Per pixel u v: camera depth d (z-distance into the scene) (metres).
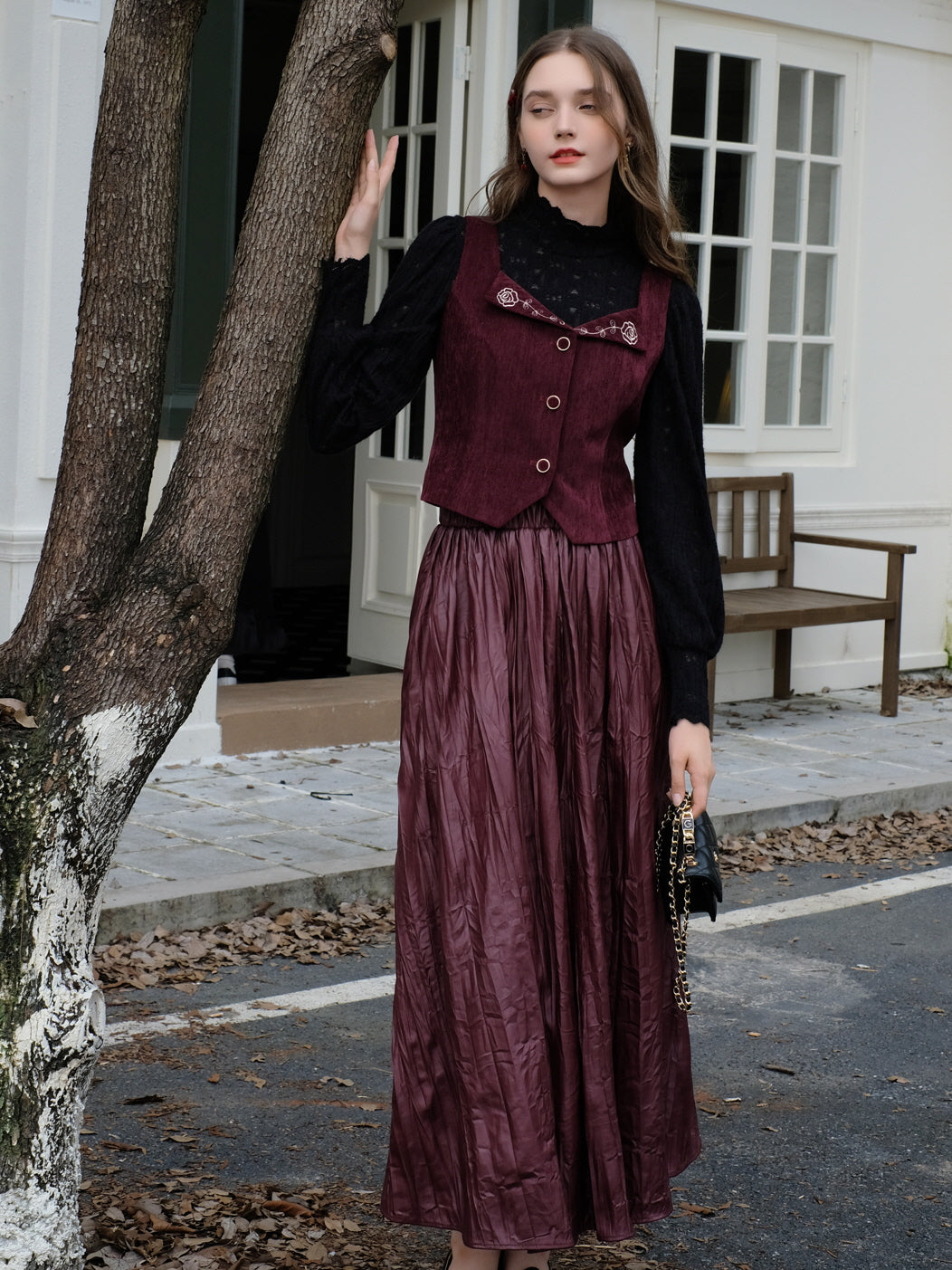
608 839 2.34
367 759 6.65
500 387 2.27
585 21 7.17
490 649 2.29
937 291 9.07
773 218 8.34
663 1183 2.39
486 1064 2.24
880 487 8.97
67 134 5.65
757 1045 3.99
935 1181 3.23
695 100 7.89
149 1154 3.13
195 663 2.12
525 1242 2.24
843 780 6.73
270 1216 2.85
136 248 2.09
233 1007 4.05
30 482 5.78
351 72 2.08
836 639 8.88
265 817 5.61
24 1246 2.12
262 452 2.13
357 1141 3.26
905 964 4.71
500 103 7.01
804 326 8.59
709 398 8.20
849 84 8.52
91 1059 2.18
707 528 2.39
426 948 2.31
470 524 2.33
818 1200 3.11
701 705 2.38
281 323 2.11
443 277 2.25
